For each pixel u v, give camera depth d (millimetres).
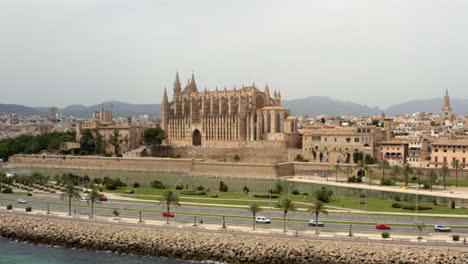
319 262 112062
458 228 131750
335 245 115125
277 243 117750
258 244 118062
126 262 118188
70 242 131625
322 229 129875
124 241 127000
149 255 123312
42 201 175625
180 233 126875
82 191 199750
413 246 113125
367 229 130125
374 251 111562
